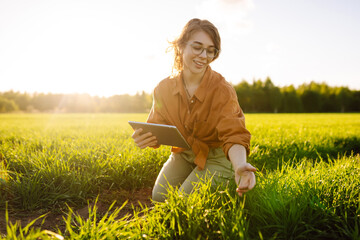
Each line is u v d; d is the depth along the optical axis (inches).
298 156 186.9
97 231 75.0
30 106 3927.2
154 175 145.3
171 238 75.2
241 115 95.5
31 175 122.6
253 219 81.2
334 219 78.4
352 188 93.2
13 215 102.6
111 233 75.0
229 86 99.3
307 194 88.3
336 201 88.0
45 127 473.1
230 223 74.6
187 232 74.7
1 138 266.8
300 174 108.3
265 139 242.2
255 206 83.7
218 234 73.5
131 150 170.2
